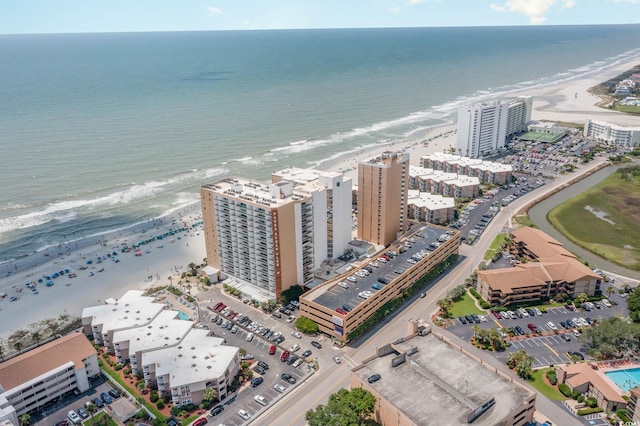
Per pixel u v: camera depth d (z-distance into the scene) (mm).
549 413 158250
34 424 159875
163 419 159750
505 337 197500
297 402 166375
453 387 151750
